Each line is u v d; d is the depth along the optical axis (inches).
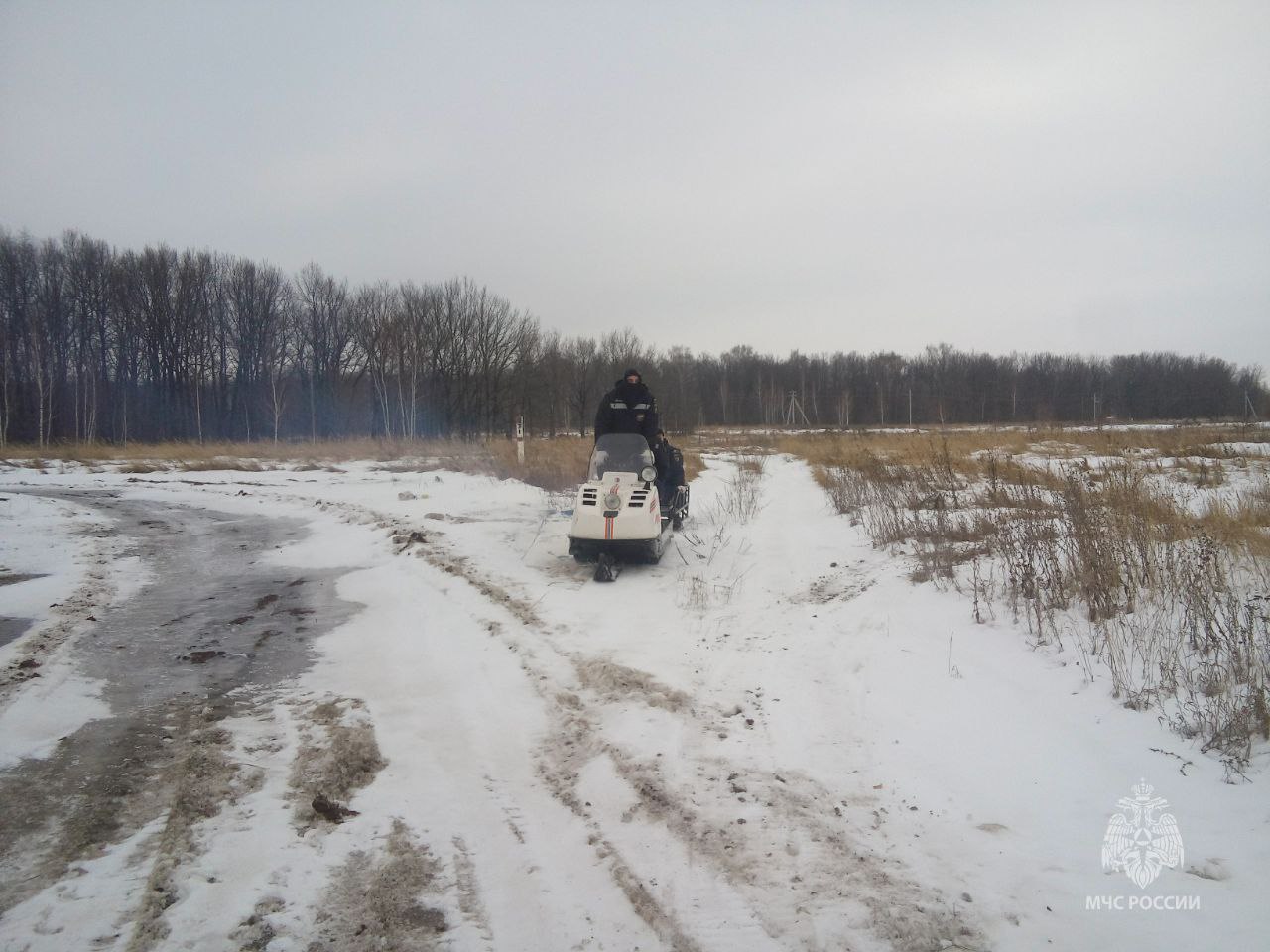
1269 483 398.0
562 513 515.5
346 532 474.6
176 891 126.4
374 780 165.9
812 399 3179.1
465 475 796.0
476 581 332.2
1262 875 122.4
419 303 1712.6
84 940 114.0
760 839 141.3
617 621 280.1
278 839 142.3
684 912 122.1
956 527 384.8
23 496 682.8
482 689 216.8
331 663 240.8
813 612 280.7
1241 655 188.1
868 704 197.9
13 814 149.7
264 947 113.7
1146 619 230.2
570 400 2068.2
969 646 230.1
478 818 150.9
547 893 127.7
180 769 169.0
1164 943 110.4
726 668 227.6
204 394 1998.0
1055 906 119.9
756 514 525.3
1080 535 276.1
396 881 130.6
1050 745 170.2
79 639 263.3
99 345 1926.7
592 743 181.8
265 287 1995.6
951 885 126.5
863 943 113.7
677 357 3353.8
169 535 482.3
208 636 269.6
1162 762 158.4
